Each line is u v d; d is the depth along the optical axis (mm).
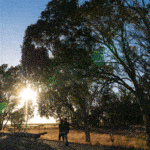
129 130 8852
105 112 8672
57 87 9523
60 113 9062
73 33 10023
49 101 9477
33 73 10273
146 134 8523
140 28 9320
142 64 8641
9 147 6129
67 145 7871
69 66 9664
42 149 6520
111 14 10219
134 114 8648
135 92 8922
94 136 9703
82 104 8820
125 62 9547
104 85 9086
